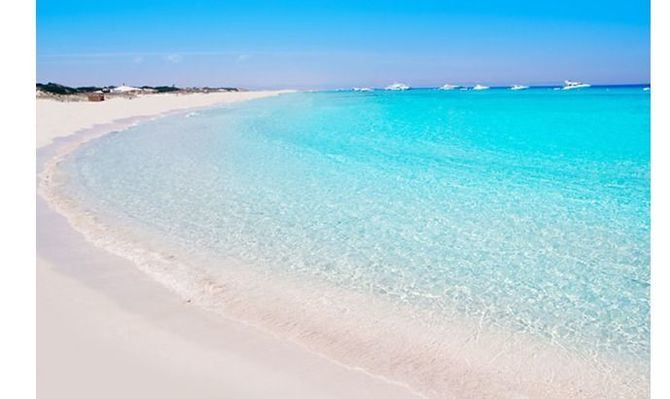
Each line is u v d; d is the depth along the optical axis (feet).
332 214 35.09
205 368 16.33
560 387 16.40
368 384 15.93
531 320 20.76
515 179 46.42
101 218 33.60
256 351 17.65
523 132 85.56
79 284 22.62
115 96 231.09
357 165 53.31
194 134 81.92
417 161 55.83
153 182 44.88
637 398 15.85
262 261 26.66
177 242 29.32
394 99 245.24
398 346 18.54
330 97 292.61
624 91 359.25
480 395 15.79
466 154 61.05
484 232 31.35
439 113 134.62
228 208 36.55
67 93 217.56
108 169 50.60
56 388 14.75
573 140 74.90
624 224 32.76
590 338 19.40
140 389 14.97
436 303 22.18
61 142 68.95
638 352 18.43
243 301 21.86
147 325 19.12
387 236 30.63
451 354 18.12
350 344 18.53
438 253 27.96
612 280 24.52
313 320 20.36
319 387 15.58
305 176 47.52
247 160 56.29
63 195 39.55
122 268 24.94
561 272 25.48
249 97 287.48
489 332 19.76
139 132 84.64
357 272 25.39
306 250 28.32
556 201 38.45
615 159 57.82
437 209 36.27
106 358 16.58
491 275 25.13
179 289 22.79
